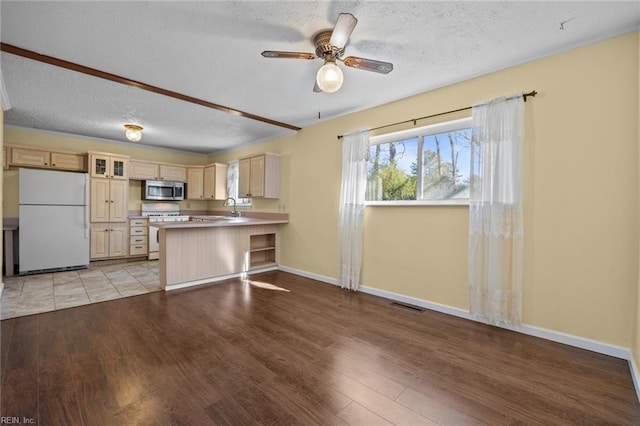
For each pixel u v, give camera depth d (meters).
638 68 2.03
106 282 4.03
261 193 4.86
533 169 2.48
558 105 2.38
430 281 3.14
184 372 1.88
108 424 1.43
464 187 3.00
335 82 2.12
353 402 1.62
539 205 2.45
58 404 1.56
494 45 2.33
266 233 4.88
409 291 3.31
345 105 3.73
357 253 3.73
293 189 4.81
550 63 2.42
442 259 3.06
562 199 2.35
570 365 2.02
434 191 3.23
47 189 4.45
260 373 1.89
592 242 2.23
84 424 1.42
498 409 1.58
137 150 6.06
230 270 4.42
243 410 1.54
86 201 4.80
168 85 3.13
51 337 2.35
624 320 2.11
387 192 3.63
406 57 2.53
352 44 2.34
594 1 1.82
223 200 6.66
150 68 2.75
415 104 3.30
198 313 2.94
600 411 1.57
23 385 1.72
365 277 3.74
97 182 5.20
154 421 1.45
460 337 2.46
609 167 2.17
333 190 4.18
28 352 2.11
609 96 2.17
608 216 2.17
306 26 2.11
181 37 2.25
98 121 4.43
